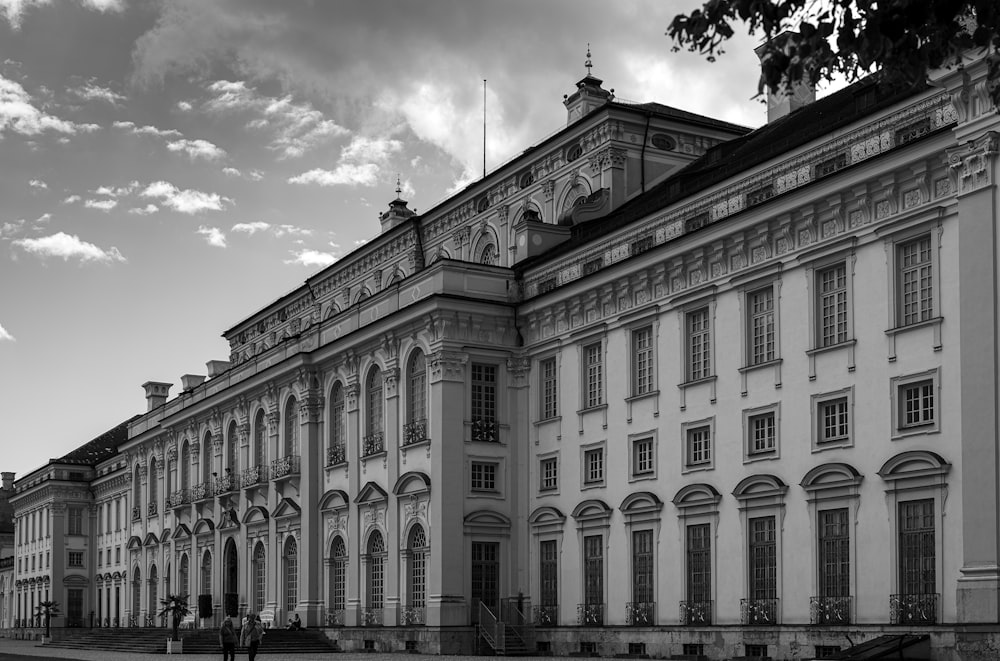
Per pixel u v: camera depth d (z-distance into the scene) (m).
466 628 48.34
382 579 53.66
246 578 67.06
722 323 39.97
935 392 32.31
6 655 60.06
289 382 63.09
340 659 46.97
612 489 44.62
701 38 14.09
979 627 29.19
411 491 51.12
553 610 47.31
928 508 32.41
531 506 49.12
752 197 40.06
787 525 36.81
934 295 32.66
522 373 50.19
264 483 64.94
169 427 81.44
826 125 38.97
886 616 33.16
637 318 43.75
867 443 34.28
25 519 119.94
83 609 107.50
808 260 36.62
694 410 40.97
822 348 36.09
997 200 30.34
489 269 50.75
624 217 47.12
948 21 13.98
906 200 33.62
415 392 52.12
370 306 55.78
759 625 37.31
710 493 39.78
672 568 41.44
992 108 30.09
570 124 55.12
